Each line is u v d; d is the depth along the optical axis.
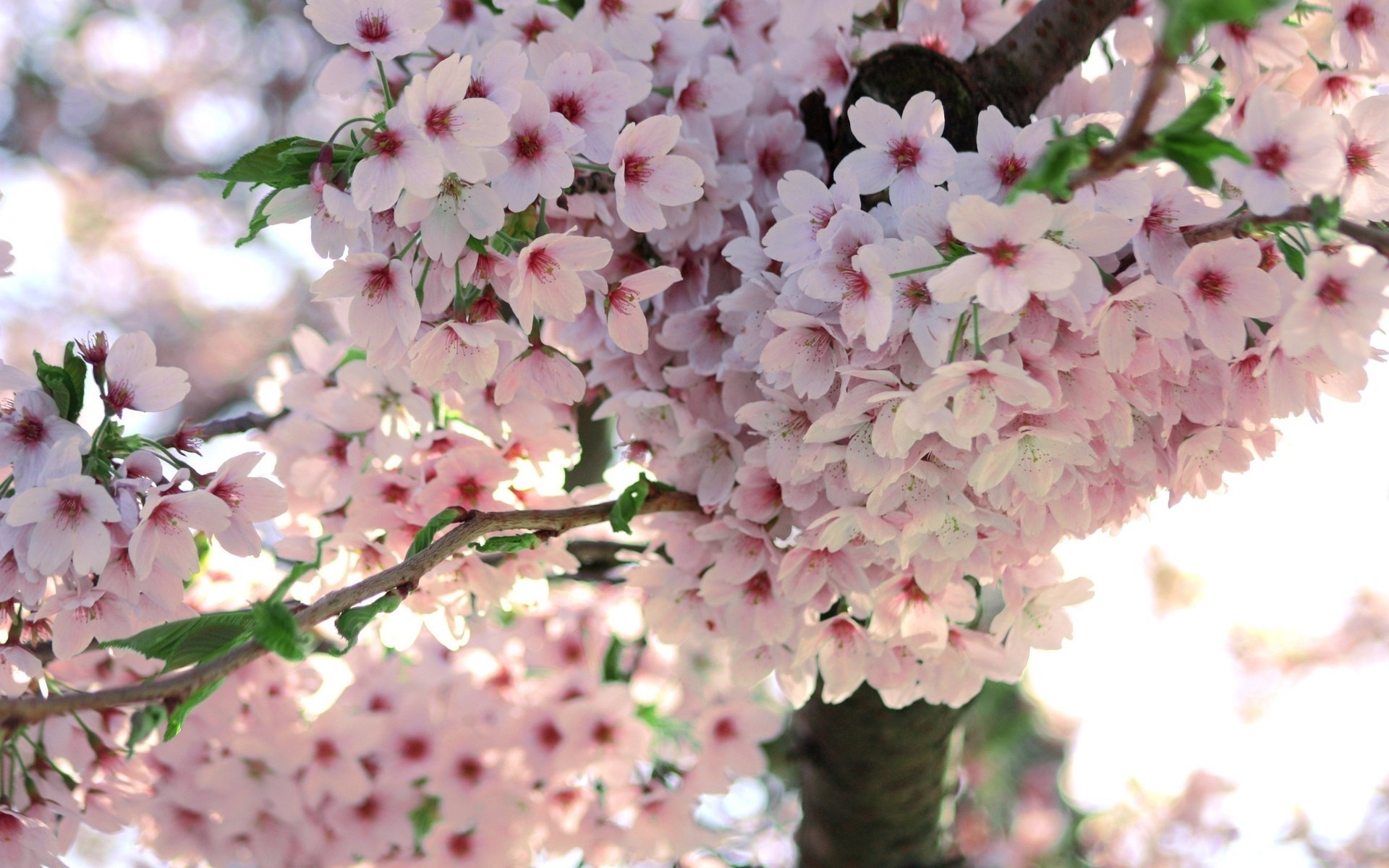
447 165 1.61
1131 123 1.54
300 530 1.80
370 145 1.62
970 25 1.75
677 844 1.87
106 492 1.63
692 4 1.83
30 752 1.73
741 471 1.67
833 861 1.91
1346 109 1.68
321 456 1.78
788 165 1.72
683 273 1.71
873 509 1.63
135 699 1.58
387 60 1.69
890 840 1.89
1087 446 1.62
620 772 1.85
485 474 1.73
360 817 1.85
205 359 4.20
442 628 1.73
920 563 1.66
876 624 1.68
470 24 1.72
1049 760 3.42
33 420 1.65
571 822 1.87
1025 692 3.20
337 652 1.61
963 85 1.70
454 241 1.63
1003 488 1.63
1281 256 1.63
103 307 4.29
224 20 4.09
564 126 1.63
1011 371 1.58
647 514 1.69
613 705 1.85
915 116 1.63
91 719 1.76
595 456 1.92
